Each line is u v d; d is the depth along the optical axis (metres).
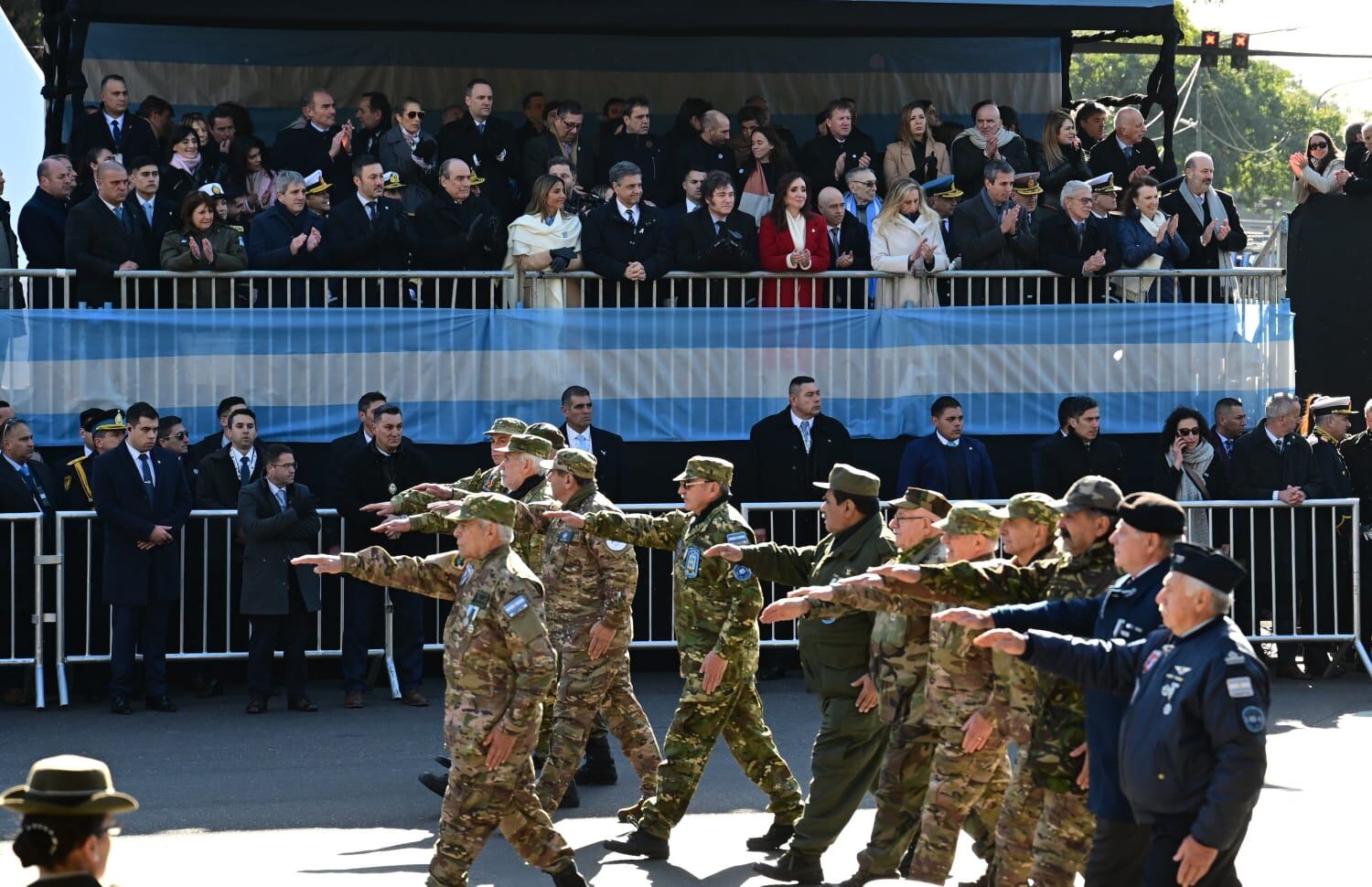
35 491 13.54
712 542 9.23
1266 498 14.57
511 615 7.77
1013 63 19.80
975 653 7.68
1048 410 15.23
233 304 14.41
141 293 14.38
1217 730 5.94
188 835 9.62
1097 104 17.86
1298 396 16.17
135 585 13.06
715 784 11.05
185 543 13.75
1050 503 7.54
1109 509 7.06
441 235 14.80
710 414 14.89
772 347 14.92
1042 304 15.27
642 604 14.67
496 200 16.19
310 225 14.87
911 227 15.28
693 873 8.89
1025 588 7.22
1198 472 14.75
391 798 10.52
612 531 9.43
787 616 7.49
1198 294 15.70
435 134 18.88
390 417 13.45
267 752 11.78
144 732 12.39
